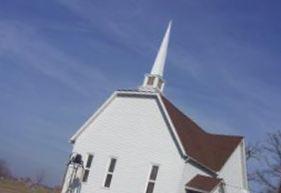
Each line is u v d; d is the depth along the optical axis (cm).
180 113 4569
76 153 4509
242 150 4959
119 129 4416
